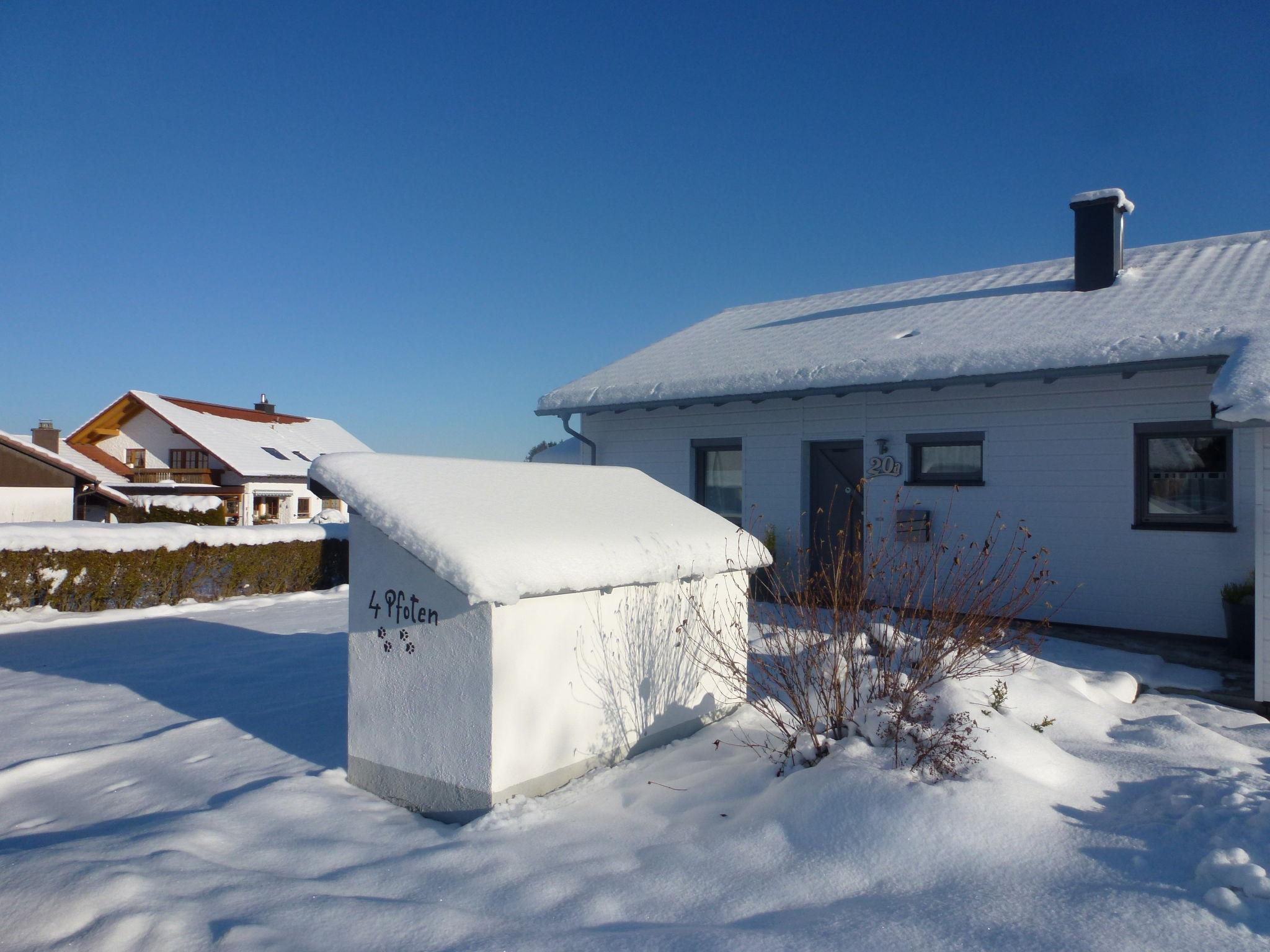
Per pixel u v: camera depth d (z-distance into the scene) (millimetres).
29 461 21812
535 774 4410
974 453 10695
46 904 3205
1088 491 9703
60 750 5590
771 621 6066
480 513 4570
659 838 3932
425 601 4434
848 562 7816
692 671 5633
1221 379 6668
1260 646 6324
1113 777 4312
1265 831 3316
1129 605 9414
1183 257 11992
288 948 2934
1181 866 3188
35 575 11930
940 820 3572
